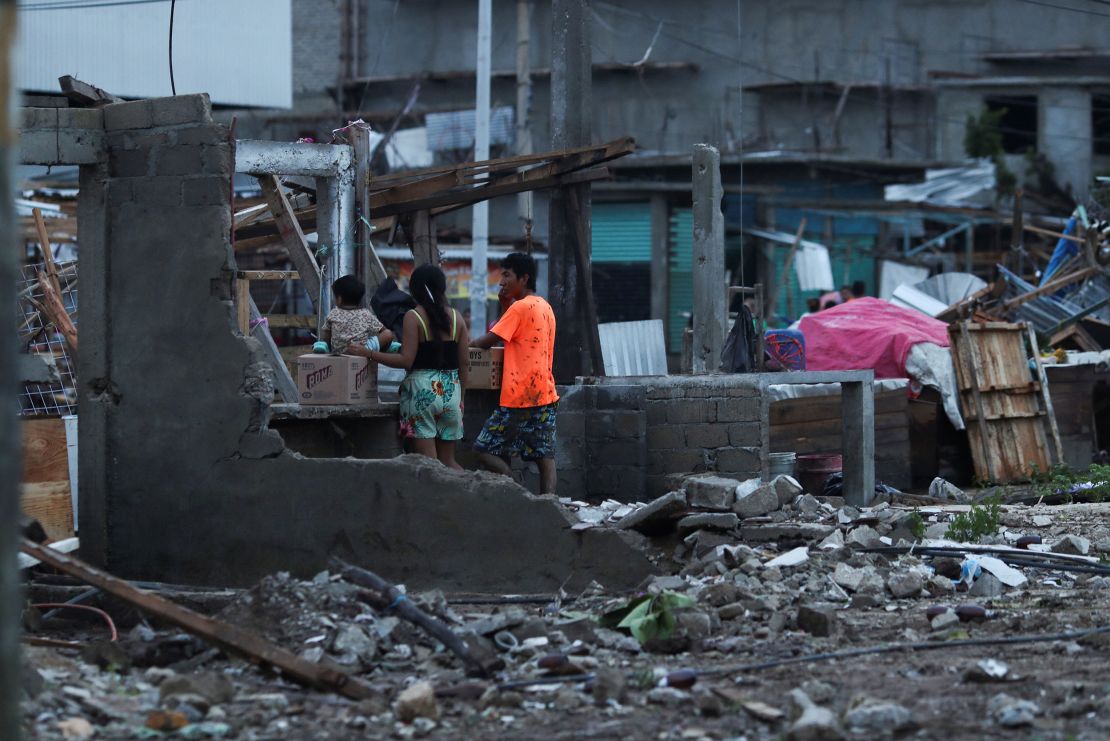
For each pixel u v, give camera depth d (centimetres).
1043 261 4181
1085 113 4962
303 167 1370
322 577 919
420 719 677
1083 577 1082
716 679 757
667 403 1390
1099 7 4953
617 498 1387
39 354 1439
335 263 1405
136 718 678
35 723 653
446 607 902
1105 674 738
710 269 1634
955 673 754
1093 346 2472
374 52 5312
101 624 1024
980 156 4869
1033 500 1741
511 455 1310
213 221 1105
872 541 1131
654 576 981
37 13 2870
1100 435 2366
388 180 1589
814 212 4597
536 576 1026
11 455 368
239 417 1094
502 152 4794
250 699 720
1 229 367
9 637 369
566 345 1719
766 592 966
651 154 4778
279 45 3322
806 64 5075
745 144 4872
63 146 1123
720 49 5091
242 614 849
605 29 5172
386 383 1672
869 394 1505
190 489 1110
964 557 1107
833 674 760
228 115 5209
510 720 683
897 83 5006
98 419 1140
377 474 1059
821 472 1631
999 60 5019
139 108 1130
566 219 1709
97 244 1144
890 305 2105
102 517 1134
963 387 1938
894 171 4747
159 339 1124
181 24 3114
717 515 1070
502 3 5150
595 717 687
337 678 735
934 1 5062
